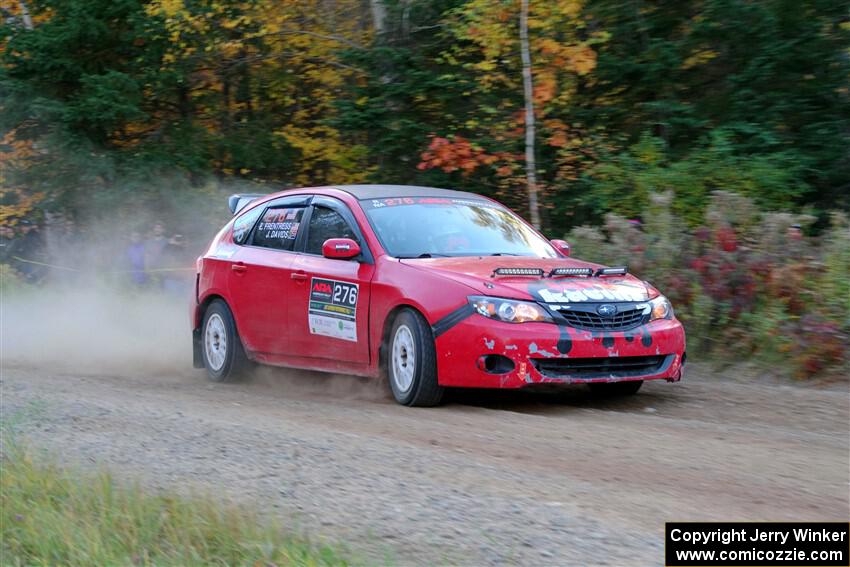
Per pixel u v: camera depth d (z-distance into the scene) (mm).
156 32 51719
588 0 44281
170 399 26594
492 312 23047
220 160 54844
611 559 13125
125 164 52094
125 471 18281
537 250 27969
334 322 26688
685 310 32500
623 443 19750
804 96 40781
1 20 55625
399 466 17938
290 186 55469
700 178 39219
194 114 56438
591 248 35656
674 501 15625
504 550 13539
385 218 27125
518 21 44188
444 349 23516
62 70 52375
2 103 51375
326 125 51344
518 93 46188
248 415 23625
